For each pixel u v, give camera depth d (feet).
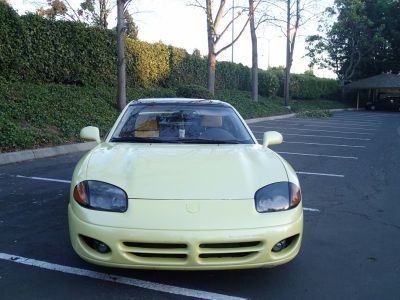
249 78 110.63
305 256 13.67
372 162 33.47
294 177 11.78
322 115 95.96
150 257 10.08
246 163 11.96
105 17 70.64
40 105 40.09
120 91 47.47
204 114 15.74
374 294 11.21
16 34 42.50
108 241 9.96
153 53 68.64
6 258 12.84
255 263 10.27
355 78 160.97
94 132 14.94
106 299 10.51
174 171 11.19
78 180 11.11
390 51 154.61
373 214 18.81
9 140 29.45
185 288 11.11
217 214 10.11
